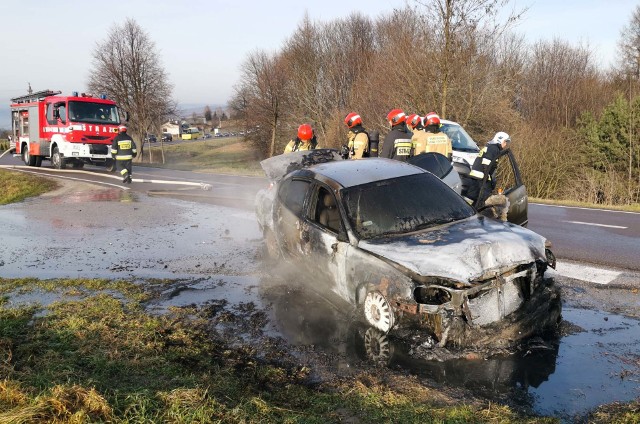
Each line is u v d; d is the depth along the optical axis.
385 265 4.74
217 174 22.98
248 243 8.98
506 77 23.34
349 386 3.99
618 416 3.49
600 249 8.03
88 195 15.38
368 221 5.38
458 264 4.39
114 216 11.84
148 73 49.50
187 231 10.09
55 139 22.38
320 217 5.88
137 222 11.10
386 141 8.78
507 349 4.45
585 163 23.16
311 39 44.38
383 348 4.64
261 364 4.41
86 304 5.80
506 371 4.18
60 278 6.98
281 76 46.28
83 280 6.79
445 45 19.17
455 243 4.69
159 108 50.19
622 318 5.24
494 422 3.40
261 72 47.44
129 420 3.12
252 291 6.39
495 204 6.39
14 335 4.85
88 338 4.80
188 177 21.11
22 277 7.18
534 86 38.22
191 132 111.19
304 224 6.05
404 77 22.81
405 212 5.48
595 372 4.14
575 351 4.51
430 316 4.46
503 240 4.70
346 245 5.28
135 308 5.78
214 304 5.95
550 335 4.85
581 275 6.69
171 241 9.26
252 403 3.55
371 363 4.38
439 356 4.34
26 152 25.73
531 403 3.72
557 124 32.81
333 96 43.31
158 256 8.24
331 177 6.02
